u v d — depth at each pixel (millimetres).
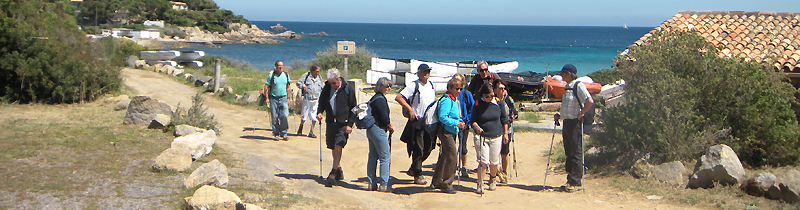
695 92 7098
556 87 16406
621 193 6012
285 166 7453
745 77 7352
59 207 4738
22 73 12422
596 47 87562
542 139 10609
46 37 13617
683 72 7570
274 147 8938
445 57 59250
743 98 7195
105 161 6562
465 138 7031
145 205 4934
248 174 6602
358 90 14750
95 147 7309
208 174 5695
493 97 6266
